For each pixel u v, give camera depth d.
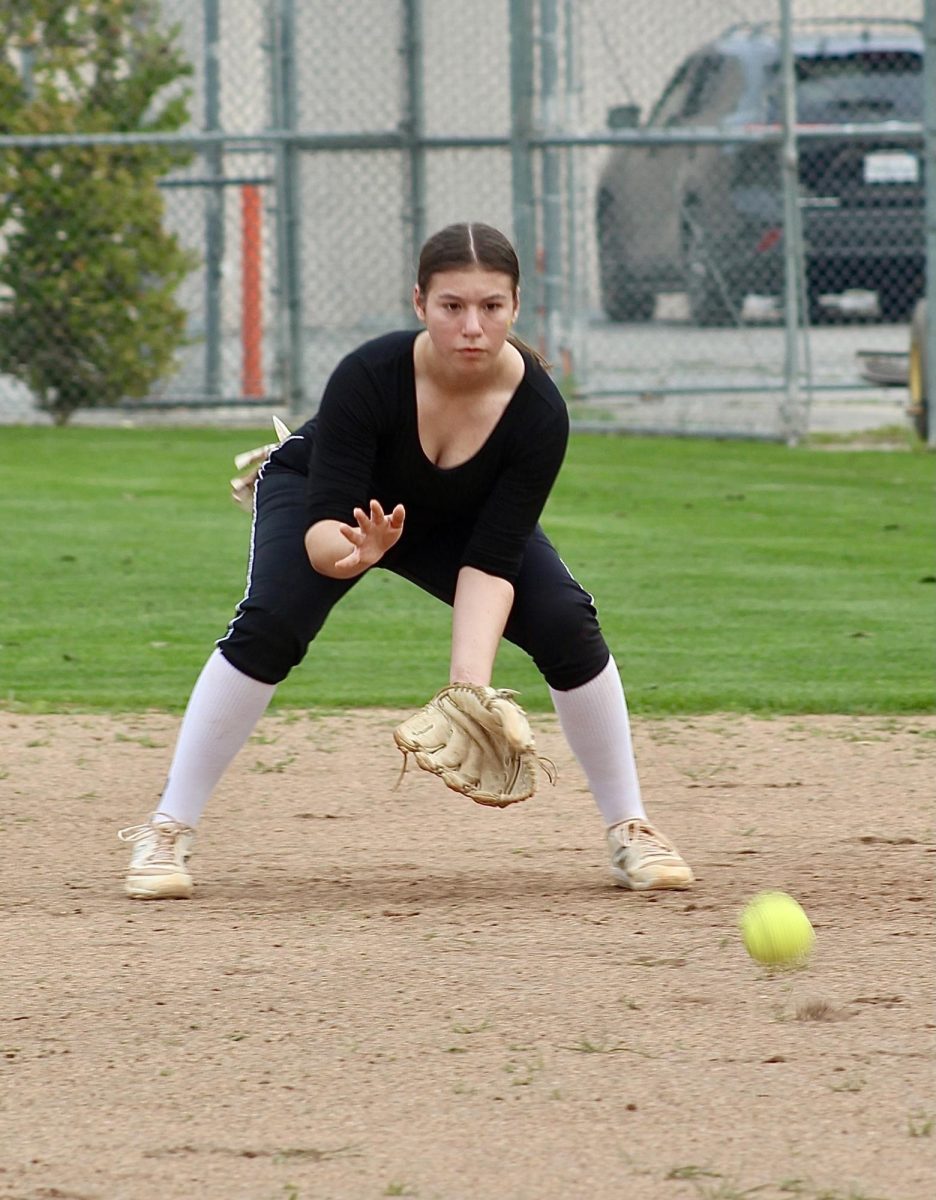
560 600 16.25
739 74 57.03
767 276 58.44
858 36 65.00
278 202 57.22
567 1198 9.90
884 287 66.88
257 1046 12.33
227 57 62.97
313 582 16.08
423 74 56.03
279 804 19.92
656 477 46.12
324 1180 10.16
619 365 62.22
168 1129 10.91
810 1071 11.74
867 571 33.91
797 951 13.84
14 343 58.19
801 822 19.02
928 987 13.45
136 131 58.66
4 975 13.93
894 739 22.84
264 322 66.31
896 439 53.62
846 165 64.25
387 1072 11.81
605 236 60.88
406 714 24.33
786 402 53.09
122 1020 12.88
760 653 27.52
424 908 15.84
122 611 30.55
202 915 15.63
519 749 14.14
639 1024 12.70
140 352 59.03
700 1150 10.52
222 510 40.97
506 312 14.45
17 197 57.62
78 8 57.78
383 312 60.50
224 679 16.25
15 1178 10.21
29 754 21.98
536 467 15.28
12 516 39.78
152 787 20.58
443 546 16.25
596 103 58.72
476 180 57.28
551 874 17.14
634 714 24.14
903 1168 10.23
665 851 16.55
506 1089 11.48
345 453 15.13
